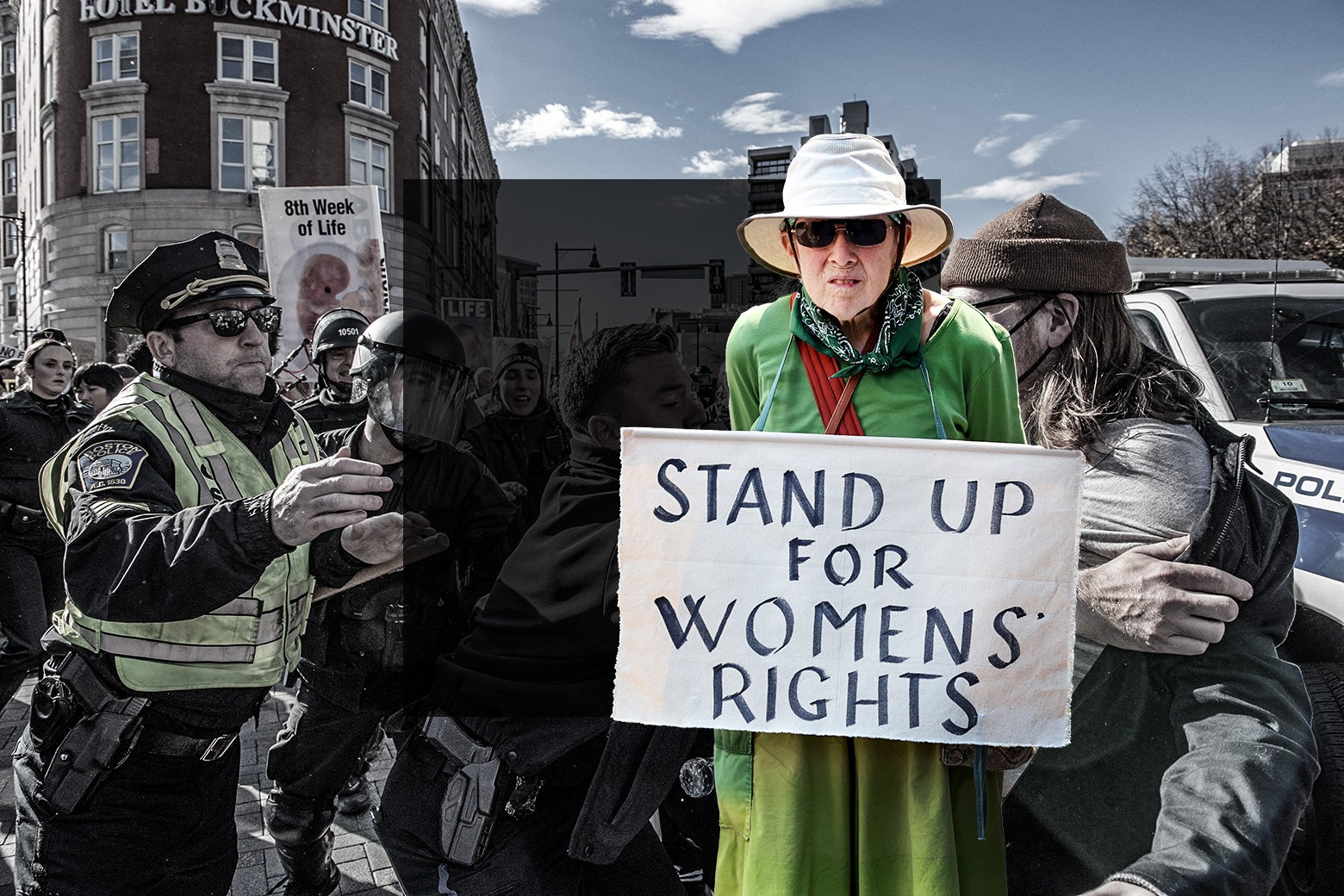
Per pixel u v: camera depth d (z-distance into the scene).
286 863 2.51
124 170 20.00
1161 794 1.59
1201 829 1.47
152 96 19.52
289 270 4.54
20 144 30.08
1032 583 1.56
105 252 20.25
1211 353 3.01
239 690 1.87
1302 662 2.30
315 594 2.11
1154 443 1.70
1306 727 1.58
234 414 2.05
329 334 3.38
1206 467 1.68
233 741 1.93
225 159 19.73
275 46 19.58
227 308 2.00
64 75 20.31
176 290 1.98
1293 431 2.63
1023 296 1.89
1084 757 1.78
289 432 2.17
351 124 20.11
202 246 2.03
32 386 3.92
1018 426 1.65
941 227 1.62
